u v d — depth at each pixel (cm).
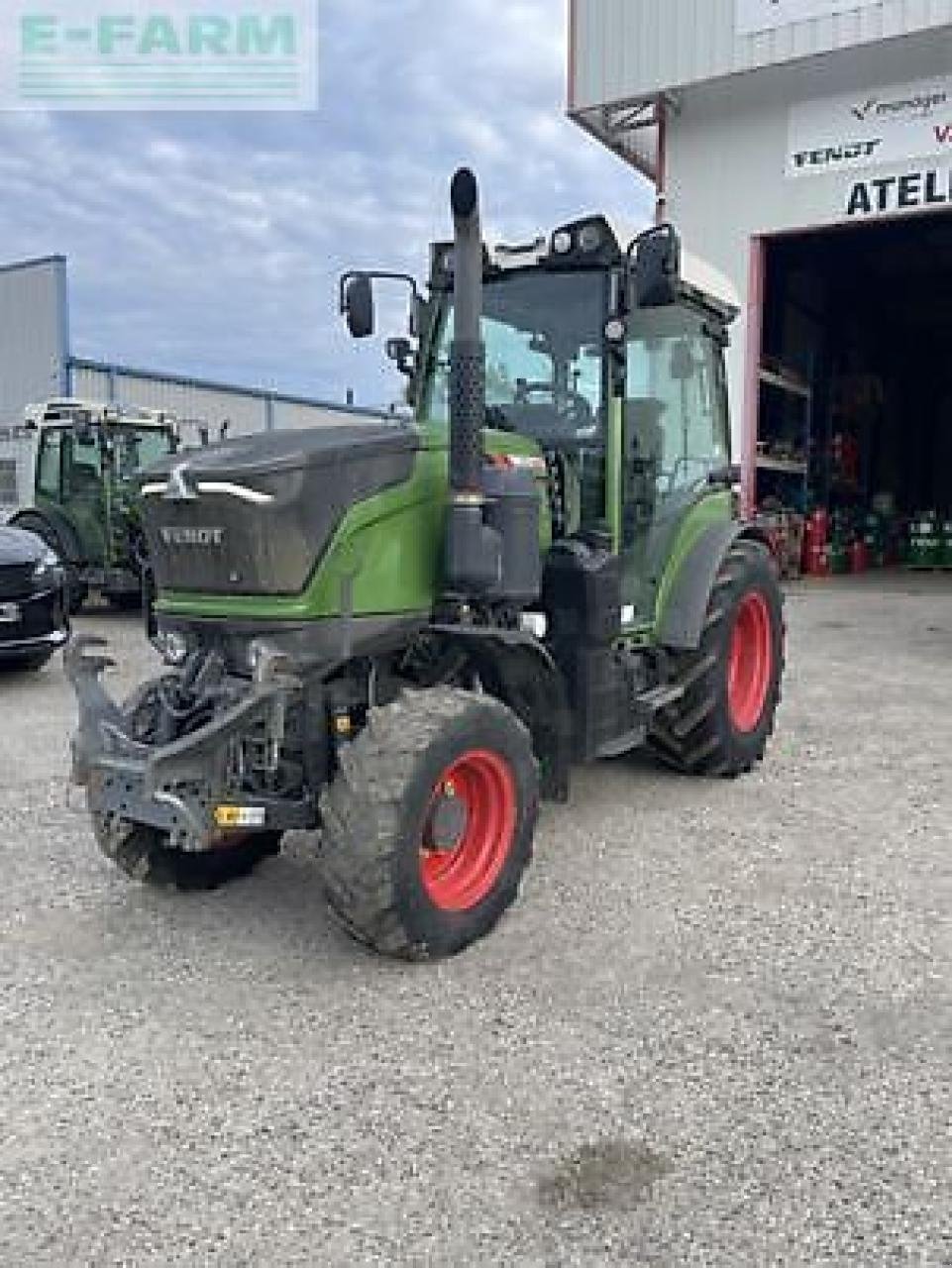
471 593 331
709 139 1309
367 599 313
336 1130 226
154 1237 194
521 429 413
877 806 442
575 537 391
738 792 465
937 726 584
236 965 304
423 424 360
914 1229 194
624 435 402
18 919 335
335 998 284
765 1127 225
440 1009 277
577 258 391
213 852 356
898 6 1125
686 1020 269
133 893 356
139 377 2250
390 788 284
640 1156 216
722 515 495
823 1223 196
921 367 2122
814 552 1566
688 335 466
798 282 1559
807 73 1227
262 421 2591
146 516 329
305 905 346
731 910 337
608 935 320
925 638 914
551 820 427
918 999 279
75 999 284
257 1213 200
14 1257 189
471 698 311
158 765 286
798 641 898
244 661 315
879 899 344
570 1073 246
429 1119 229
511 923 329
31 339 2116
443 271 432
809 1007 275
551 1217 199
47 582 724
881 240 1597
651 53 1281
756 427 1348
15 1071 250
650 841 402
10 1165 215
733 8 1220
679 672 459
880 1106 232
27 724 598
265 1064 252
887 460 2042
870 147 1198
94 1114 232
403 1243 192
